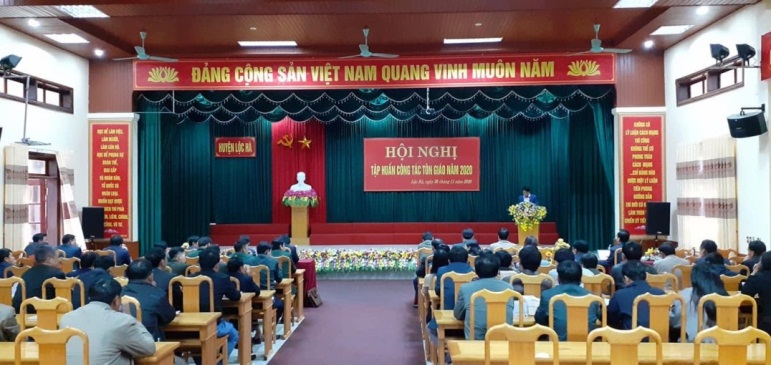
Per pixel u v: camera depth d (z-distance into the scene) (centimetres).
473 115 1466
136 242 1252
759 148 871
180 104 1291
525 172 1563
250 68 1221
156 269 599
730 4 895
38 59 1073
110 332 353
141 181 1270
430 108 1316
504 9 940
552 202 1548
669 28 1045
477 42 1195
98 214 1170
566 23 1060
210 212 1588
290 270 841
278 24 1052
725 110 972
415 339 756
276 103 1298
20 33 1024
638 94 1192
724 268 632
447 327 505
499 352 368
